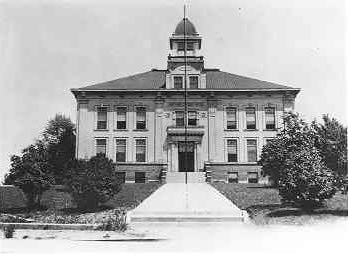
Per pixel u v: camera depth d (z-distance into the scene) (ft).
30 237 57.77
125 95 148.56
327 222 63.31
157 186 114.11
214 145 145.38
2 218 71.56
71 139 155.94
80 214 77.87
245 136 145.59
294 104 146.00
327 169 73.67
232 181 143.43
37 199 93.76
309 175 70.44
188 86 149.89
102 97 148.36
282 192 72.59
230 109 147.74
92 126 147.02
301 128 80.59
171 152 145.07
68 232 61.26
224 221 66.80
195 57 151.74
